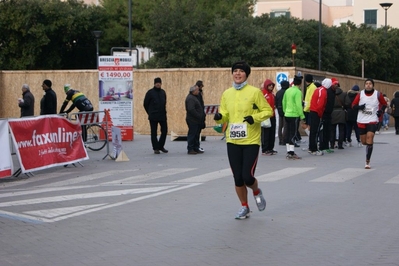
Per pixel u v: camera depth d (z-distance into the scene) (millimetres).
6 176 13852
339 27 53875
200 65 37219
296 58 39938
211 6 45938
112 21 47000
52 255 7355
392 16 68312
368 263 6867
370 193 11375
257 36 37406
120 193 11656
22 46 42094
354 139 25062
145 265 6863
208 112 25562
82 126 18734
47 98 19297
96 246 7730
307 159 16938
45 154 14812
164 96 18688
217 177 13578
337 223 8883
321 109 17812
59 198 11250
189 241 7902
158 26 37281
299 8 65062
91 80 27906
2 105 29297
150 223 8992
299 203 10406
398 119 29938
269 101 17750
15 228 8859
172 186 12414
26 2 41625
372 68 52312
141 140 24000
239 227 8656
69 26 42562
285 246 7625
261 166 15375
